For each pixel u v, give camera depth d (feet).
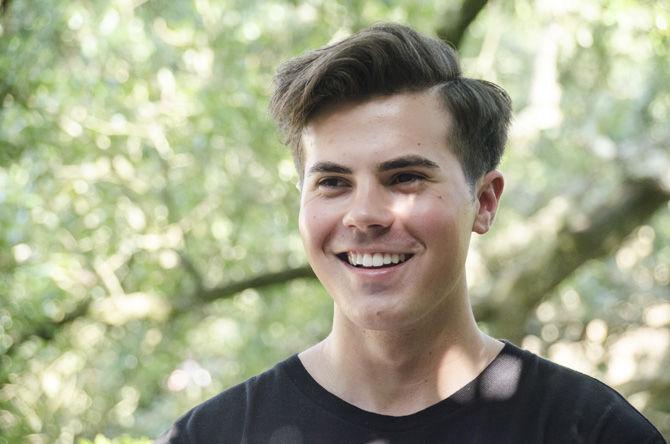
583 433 6.27
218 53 20.17
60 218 19.26
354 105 6.22
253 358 24.03
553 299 27.71
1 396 18.26
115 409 22.81
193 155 20.11
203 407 6.88
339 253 6.27
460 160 6.33
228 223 21.52
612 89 24.63
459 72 6.51
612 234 23.84
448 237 6.15
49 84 16.98
